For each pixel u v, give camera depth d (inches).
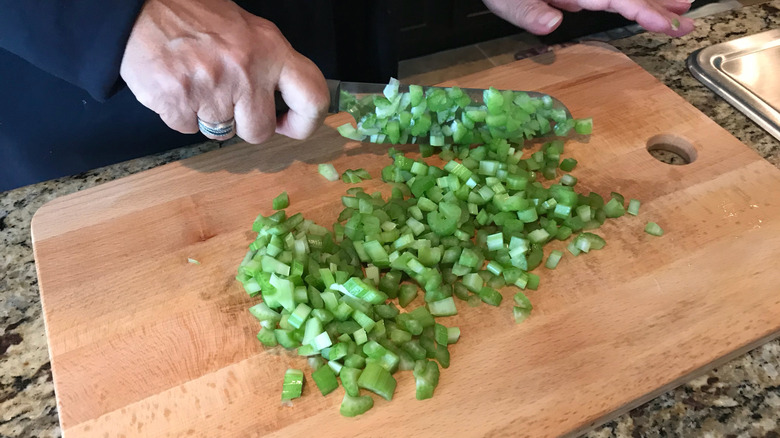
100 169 15.4
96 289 12.2
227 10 11.8
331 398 10.6
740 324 11.5
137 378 10.9
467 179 14.0
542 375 10.8
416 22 28.0
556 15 17.0
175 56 11.2
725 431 10.3
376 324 11.5
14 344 11.8
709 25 19.5
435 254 12.6
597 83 16.8
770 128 15.7
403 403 10.5
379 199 13.9
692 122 15.6
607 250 12.8
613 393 10.5
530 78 16.9
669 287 12.1
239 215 13.7
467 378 10.8
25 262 13.3
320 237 13.0
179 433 10.2
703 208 13.5
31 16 10.7
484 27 29.5
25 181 17.5
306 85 12.1
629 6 15.9
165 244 13.1
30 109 15.7
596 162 14.7
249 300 12.1
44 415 10.8
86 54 11.2
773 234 13.0
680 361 10.9
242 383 10.9
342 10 18.6
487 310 11.9
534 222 13.5
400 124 14.6
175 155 15.8
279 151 15.2
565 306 11.9
